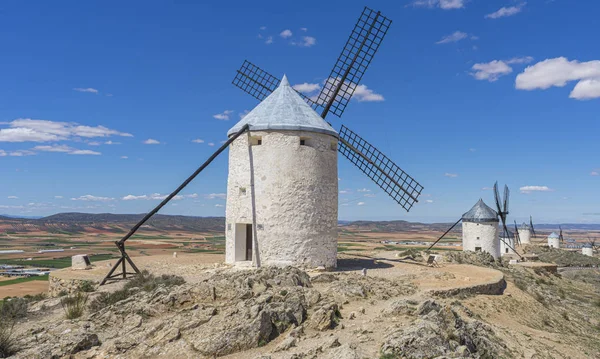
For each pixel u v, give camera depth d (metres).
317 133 22.20
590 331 20.64
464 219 43.31
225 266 22.34
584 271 60.97
